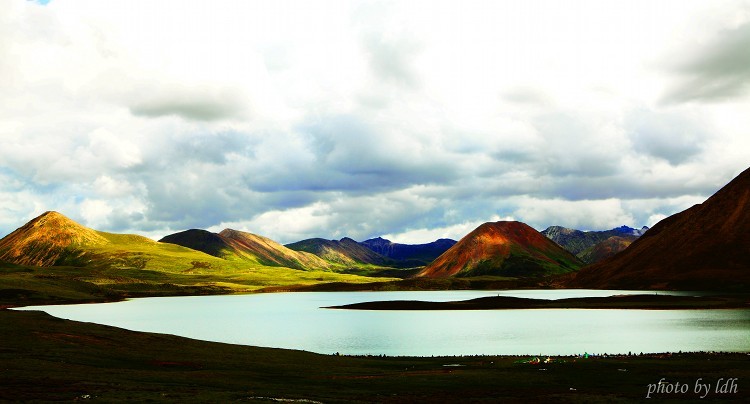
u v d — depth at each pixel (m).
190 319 170.12
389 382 57.41
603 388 53.44
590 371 63.41
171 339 87.81
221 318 173.62
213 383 53.12
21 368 54.44
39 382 47.34
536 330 128.38
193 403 41.25
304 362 74.25
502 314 176.00
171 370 62.59
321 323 155.75
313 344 111.62
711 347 94.00
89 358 65.62
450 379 59.25
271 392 48.62
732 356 74.50
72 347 71.44
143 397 42.66
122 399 41.53
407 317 171.75
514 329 131.75
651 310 176.25
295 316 180.12
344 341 116.38
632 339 107.69
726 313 161.38
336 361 76.88
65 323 90.19
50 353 65.56
